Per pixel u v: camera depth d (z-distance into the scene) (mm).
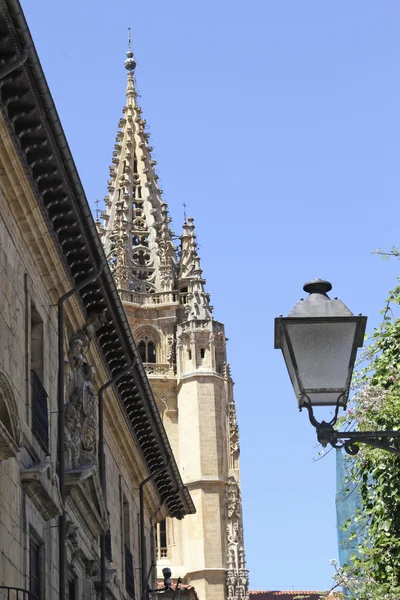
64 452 32688
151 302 153125
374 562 32062
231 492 141375
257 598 143250
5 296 27453
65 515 31672
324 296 16609
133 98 168625
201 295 152125
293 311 16406
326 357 16109
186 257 156000
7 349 27312
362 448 32250
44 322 31625
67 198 29906
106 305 36250
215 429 143875
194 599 108125
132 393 43281
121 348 39375
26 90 25938
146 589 47406
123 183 161250
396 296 34375
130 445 46156
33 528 28359
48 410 31188
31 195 28797
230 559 138125
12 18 24000
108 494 42094
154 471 50875
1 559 25188
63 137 27781
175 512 57438
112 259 155250
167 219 158250
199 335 148750
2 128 26188
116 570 40312
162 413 148125
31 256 30469
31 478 27359
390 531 32281
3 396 24438
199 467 141625
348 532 38156
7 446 24797
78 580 34312
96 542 37250
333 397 16141
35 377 29750
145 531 53000
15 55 24859
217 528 139125
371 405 32094
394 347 33719
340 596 32312
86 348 36531
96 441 38500
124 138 165000
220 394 146375
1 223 27547
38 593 28953
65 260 32500
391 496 32062
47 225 30469
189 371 147250
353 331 16094
